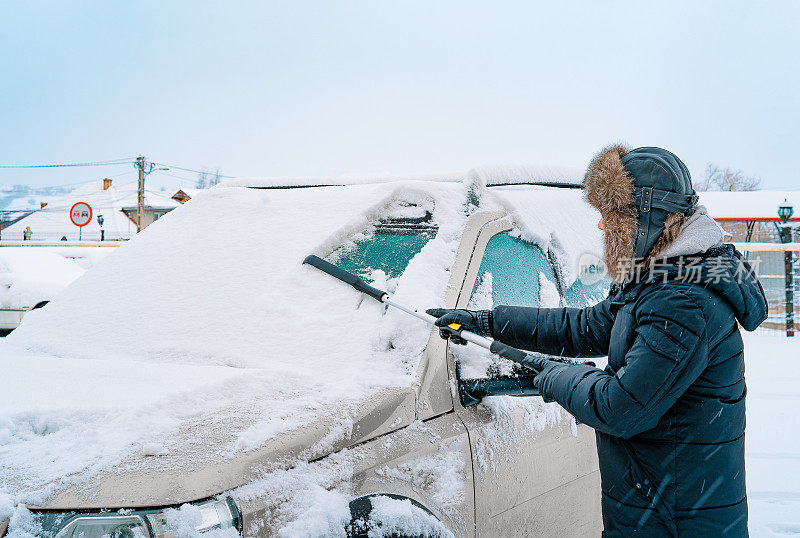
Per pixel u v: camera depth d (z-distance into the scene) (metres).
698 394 1.75
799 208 19.53
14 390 2.12
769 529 3.98
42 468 1.66
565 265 3.05
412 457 1.98
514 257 2.79
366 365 2.23
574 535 2.64
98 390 2.12
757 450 5.50
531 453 2.42
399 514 1.78
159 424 1.86
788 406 6.93
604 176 1.88
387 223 2.72
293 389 2.12
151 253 3.05
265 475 1.69
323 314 2.45
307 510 1.67
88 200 53.16
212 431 1.82
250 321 2.51
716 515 1.76
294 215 2.88
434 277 2.45
